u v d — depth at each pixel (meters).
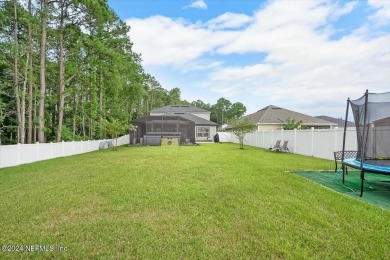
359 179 7.64
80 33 18.38
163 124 26.59
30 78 15.71
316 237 3.42
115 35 22.84
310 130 14.32
